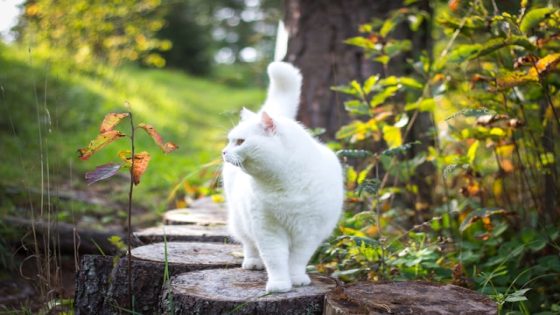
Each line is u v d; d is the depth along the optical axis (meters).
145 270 2.84
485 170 4.07
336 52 4.89
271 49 13.72
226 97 16.61
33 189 5.14
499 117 3.24
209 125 12.02
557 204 3.47
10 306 3.69
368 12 4.86
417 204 4.14
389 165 3.68
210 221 4.04
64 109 8.43
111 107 9.24
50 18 10.20
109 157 7.48
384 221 3.67
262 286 2.65
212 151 8.43
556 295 3.21
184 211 4.45
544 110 3.65
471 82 3.49
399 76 4.71
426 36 4.92
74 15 10.36
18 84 8.36
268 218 2.52
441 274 3.13
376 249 3.10
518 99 3.35
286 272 2.58
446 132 4.17
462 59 3.33
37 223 3.65
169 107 11.97
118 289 2.86
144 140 8.72
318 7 4.97
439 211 4.01
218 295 2.51
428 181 4.47
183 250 3.19
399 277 3.08
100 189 6.59
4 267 4.10
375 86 3.78
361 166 4.40
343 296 2.38
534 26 3.08
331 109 4.85
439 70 3.71
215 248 3.29
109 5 10.71
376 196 3.31
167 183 6.91
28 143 6.95
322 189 2.50
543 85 3.10
